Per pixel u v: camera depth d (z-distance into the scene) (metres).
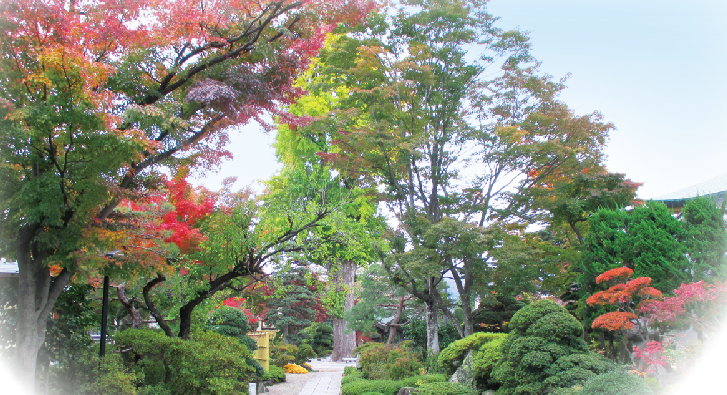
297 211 14.88
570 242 21.64
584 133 18.59
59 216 7.04
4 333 8.84
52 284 8.06
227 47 9.73
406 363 18.02
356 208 24.19
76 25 7.51
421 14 19.16
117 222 8.96
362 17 10.15
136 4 8.36
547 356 9.39
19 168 7.68
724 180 17.84
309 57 10.26
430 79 18.36
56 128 6.88
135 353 11.29
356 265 31.33
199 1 9.13
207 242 12.76
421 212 19.95
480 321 21.09
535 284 19.72
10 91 6.96
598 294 10.84
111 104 7.48
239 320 19.52
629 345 14.33
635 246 13.51
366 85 19.27
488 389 11.35
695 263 12.39
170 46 9.23
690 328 12.06
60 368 9.37
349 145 18.61
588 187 18.94
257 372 18.50
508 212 18.83
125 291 13.39
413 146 17.36
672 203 17.33
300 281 38.34
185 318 13.73
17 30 6.93
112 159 7.27
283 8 9.50
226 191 13.36
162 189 10.53
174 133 8.84
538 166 19.16
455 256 17.30
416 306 25.16
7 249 7.73
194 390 10.92
